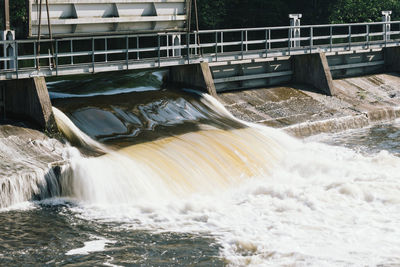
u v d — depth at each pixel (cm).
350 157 2881
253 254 1884
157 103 3030
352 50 4288
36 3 2875
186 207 2239
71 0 2991
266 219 2155
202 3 6188
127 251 1878
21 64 4709
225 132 2911
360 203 2314
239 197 2388
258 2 6719
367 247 1934
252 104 3506
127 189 2302
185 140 2722
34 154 2414
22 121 2692
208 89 3344
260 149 2836
